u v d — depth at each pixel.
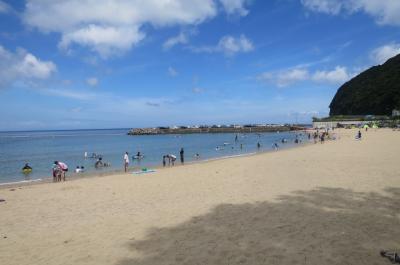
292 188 14.75
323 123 127.56
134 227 9.95
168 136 123.00
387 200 11.95
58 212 12.42
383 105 128.62
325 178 17.05
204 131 143.25
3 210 13.03
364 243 7.91
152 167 31.98
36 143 85.88
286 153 35.44
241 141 78.62
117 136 135.25
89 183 19.72
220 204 12.32
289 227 9.24
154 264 7.22
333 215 10.27
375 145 40.06
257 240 8.35
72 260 7.65
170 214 11.24
